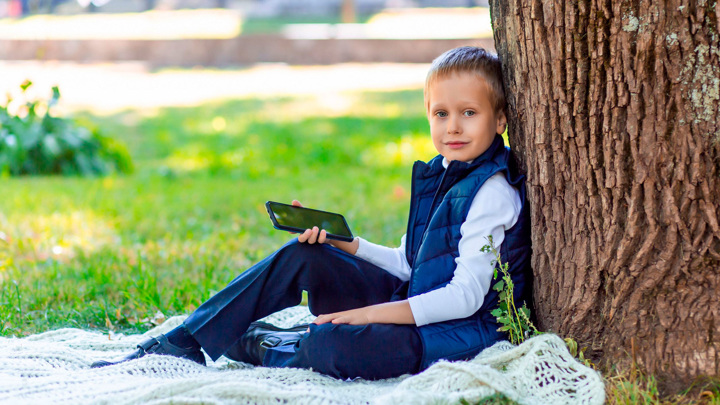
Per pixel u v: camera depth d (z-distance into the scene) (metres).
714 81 2.22
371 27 24.64
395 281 2.84
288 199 6.68
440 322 2.53
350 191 7.09
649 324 2.42
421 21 26.42
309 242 2.64
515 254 2.58
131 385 2.33
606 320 2.47
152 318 3.52
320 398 2.23
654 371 2.41
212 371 2.68
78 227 5.46
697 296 2.35
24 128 8.11
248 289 2.63
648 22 2.22
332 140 10.22
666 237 2.33
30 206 6.15
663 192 2.31
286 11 30.95
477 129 2.57
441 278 2.56
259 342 2.77
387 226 5.49
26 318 3.49
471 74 2.56
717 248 2.30
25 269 4.27
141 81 17.03
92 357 2.83
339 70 18.83
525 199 2.59
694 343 2.37
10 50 19.34
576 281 2.50
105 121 12.16
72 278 4.10
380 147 9.66
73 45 19.67
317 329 2.51
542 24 2.38
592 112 2.36
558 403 2.26
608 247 2.41
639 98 2.28
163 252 4.75
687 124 2.25
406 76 17.67
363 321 2.48
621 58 2.27
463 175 2.63
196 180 7.88
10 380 2.44
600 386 2.27
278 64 19.88
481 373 2.25
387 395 2.20
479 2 31.72
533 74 2.46
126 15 29.92
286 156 9.23
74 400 2.23
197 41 19.92
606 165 2.37
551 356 2.38
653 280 2.37
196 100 14.62
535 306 2.64
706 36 2.21
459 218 2.56
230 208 6.32
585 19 2.29
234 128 11.45
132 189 7.21
